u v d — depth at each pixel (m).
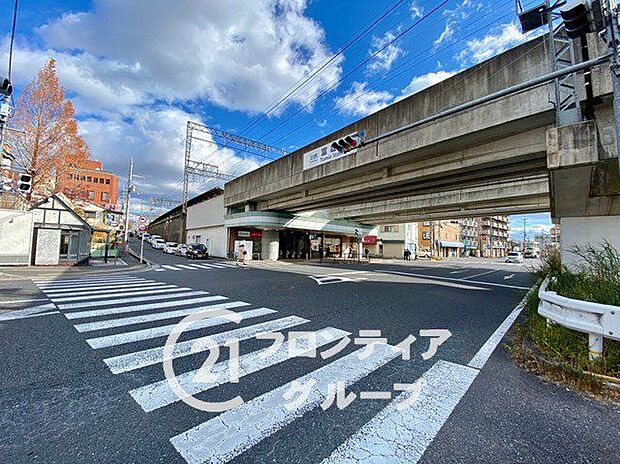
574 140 6.26
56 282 11.07
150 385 3.12
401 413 2.64
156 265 20.72
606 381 3.08
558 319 3.69
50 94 21.41
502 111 8.59
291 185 19.50
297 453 2.11
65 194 25.48
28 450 2.10
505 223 98.69
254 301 7.66
